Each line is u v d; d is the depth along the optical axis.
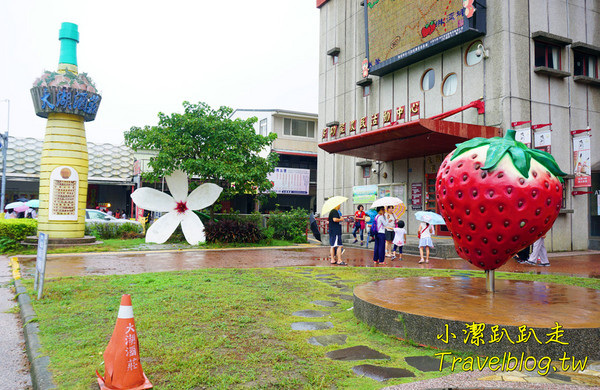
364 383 3.12
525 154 4.08
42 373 3.32
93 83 15.05
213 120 16.00
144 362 3.53
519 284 5.65
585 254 13.06
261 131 30.81
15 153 27.36
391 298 4.76
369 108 18.86
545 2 13.74
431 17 14.46
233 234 16.42
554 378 3.19
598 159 14.45
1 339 4.68
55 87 14.03
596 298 4.67
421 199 16.56
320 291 6.83
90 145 28.28
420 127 12.02
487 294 4.93
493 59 13.12
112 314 5.16
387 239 12.12
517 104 12.89
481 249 4.39
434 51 15.02
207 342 4.04
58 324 4.70
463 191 4.27
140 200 15.97
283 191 28.95
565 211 13.43
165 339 4.12
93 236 16.06
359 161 19.80
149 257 12.30
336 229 10.81
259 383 3.12
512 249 4.25
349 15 20.53
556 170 4.20
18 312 5.81
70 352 3.79
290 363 3.54
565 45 13.85
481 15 13.32
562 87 13.85
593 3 14.85
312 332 4.48
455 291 5.15
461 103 14.24
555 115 13.63
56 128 14.62
